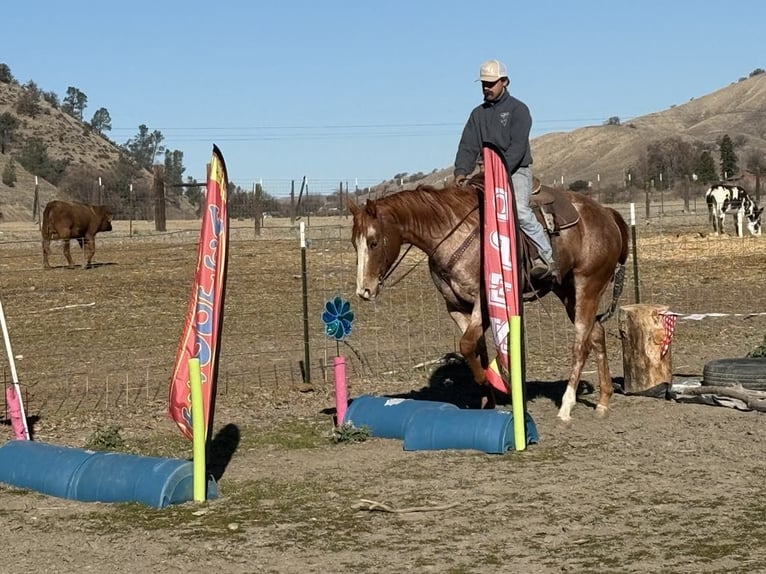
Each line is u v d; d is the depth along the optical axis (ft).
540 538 23.53
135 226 146.20
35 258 94.79
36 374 46.42
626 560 21.95
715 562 21.72
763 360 38.68
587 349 35.88
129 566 22.65
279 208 143.84
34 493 28.84
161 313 62.54
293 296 67.82
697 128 589.32
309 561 22.52
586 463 29.96
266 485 28.76
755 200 137.18
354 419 34.63
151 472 27.35
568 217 34.71
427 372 45.50
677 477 28.32
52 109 450.71
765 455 30.55
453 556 22.52
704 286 70.69
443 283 33.83
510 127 33.50
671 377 39.55
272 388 42.57
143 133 461.37
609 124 537.65
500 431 31.32
